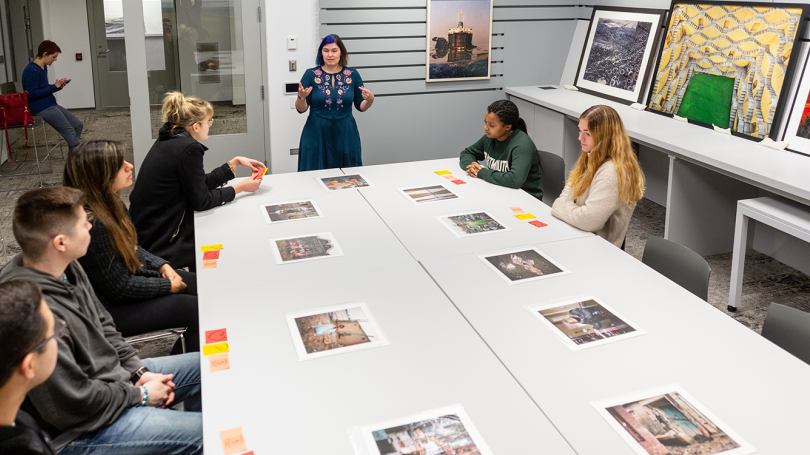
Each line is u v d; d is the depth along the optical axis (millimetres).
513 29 5750
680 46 4594
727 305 3627
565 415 1571
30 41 8727
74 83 9297
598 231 2893
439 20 5441
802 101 3670
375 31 5312
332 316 2049
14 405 1311
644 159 5402
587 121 2795
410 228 2846
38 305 1311
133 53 5051
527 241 2695
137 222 2977
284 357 1817
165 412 1864
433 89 5664
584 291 2229
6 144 6379
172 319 2521
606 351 1846
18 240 1696
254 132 5508
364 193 3346
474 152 3873
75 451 1721
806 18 3643
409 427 1528
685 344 1883
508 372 1750
